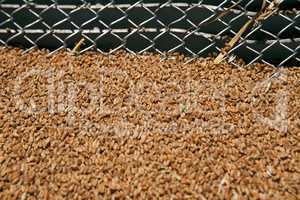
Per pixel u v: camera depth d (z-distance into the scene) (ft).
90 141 7.52
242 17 8.79
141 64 8.64
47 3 9.07
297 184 6.91
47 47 9.09
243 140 7.48
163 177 7.04
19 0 9.06
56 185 6.98
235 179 6.98
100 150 7.39
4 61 8.73
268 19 8.71
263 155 7.27
